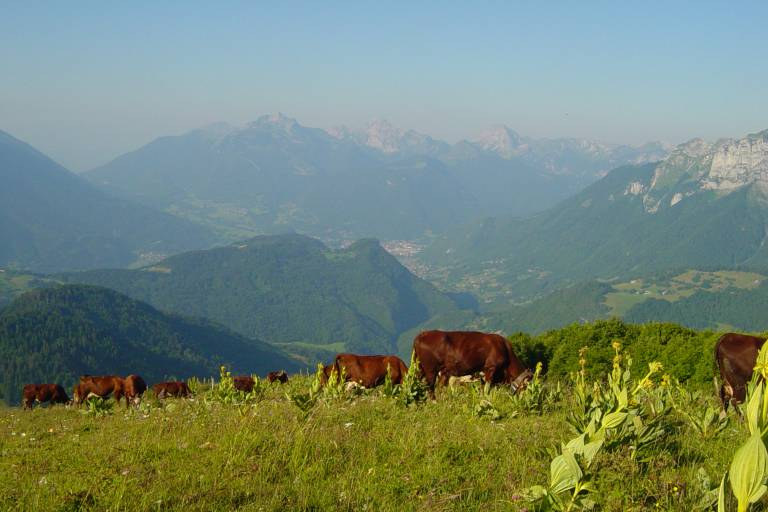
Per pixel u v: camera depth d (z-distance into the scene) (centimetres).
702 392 1630
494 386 1728
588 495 645
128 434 1277
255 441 1045
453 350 1712
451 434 1090
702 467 809
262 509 754
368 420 1272
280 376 2691
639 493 720
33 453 1194
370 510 754
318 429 1144
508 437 1062
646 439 840
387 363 1895
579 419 879
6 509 785
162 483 852
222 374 1903
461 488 810
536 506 619
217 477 873
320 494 808
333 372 1862
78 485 863
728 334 1434
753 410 400
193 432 1202
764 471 375
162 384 2689
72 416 2119
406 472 887
